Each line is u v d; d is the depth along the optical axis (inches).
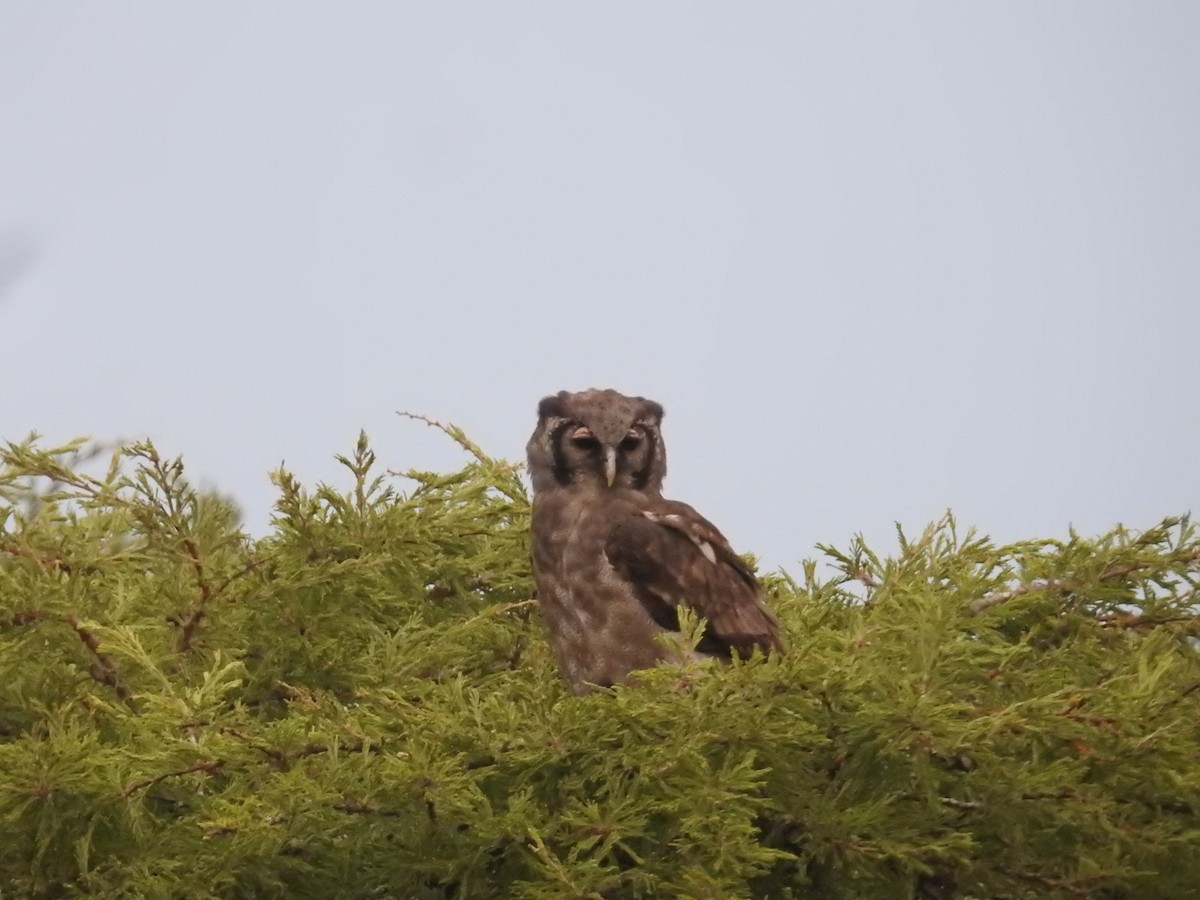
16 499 612.1
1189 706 447.8
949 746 426.6
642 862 426.0
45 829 452.4
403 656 580.7
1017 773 436.1
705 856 420.8
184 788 476.7
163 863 449.4
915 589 542.9
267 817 419.8
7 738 517.7
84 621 510.9
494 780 448.8
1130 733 435.2
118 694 527.5
